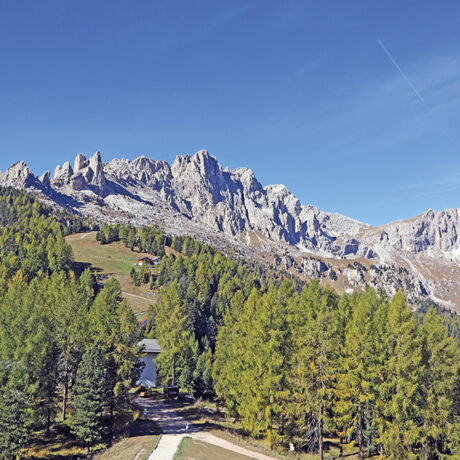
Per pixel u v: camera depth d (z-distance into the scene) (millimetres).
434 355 43688
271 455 41594
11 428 39781
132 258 184625
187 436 44312
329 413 45188
